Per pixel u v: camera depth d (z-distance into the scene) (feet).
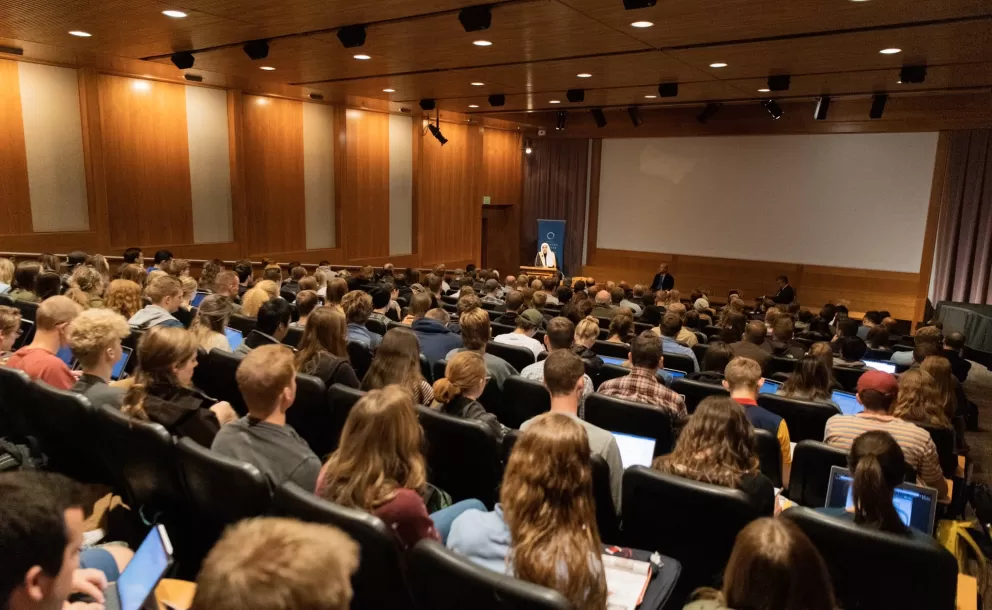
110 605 4.96
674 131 44.73
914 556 5.95
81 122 26.94
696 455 7.12
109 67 27.14
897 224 40.75
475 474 9.09
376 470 6.08
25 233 25.71
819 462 8.79
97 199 27.48
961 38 19.11
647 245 49.11
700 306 30.89
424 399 10.60
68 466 9.17
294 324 16.05
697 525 6.88
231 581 2.50
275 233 35.12
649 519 7.15
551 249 50.19
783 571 4.31
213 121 31.50
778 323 19.70
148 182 29.43
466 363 9.73
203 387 11.89
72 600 4.76
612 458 8.26
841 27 18.38
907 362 18.49
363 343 14.21
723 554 6.86
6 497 3.37
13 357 10.05
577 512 5.33
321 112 36.63
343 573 2.72
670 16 17.66
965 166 37.40
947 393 12.94
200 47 23.20
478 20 17.39
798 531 4.51
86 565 5.75
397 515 5.87
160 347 8.04
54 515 3.43
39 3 17.39
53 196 26.40
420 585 5.16
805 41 20.13
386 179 40.78
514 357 14.87
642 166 48.44
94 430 8.22
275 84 31.45
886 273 41.32
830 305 29.30
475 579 4.73
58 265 21.26
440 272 33.47
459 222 46.68
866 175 41.29
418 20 18.80
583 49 22.30
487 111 41.16
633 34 19.90
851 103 37.14
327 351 11.36
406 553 5.62
